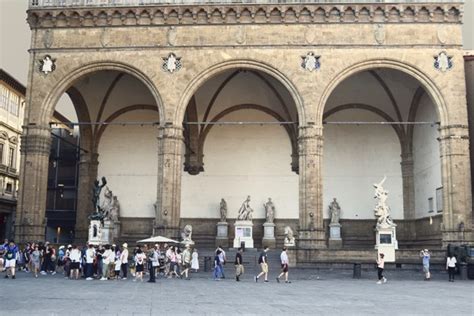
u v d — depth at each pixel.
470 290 25.70
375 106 50.91
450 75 39.28
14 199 64.38
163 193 38.69
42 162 40.16
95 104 51.16
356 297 21.81
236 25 40.25
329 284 29.06
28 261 37.19
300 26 40.00
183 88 39.88
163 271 35.50
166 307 17.77
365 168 51.31
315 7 39.66
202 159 51.78
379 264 30.31
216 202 51.19
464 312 17.19
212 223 50.81
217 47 40.03
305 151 38.88
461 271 33.06
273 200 51.00
